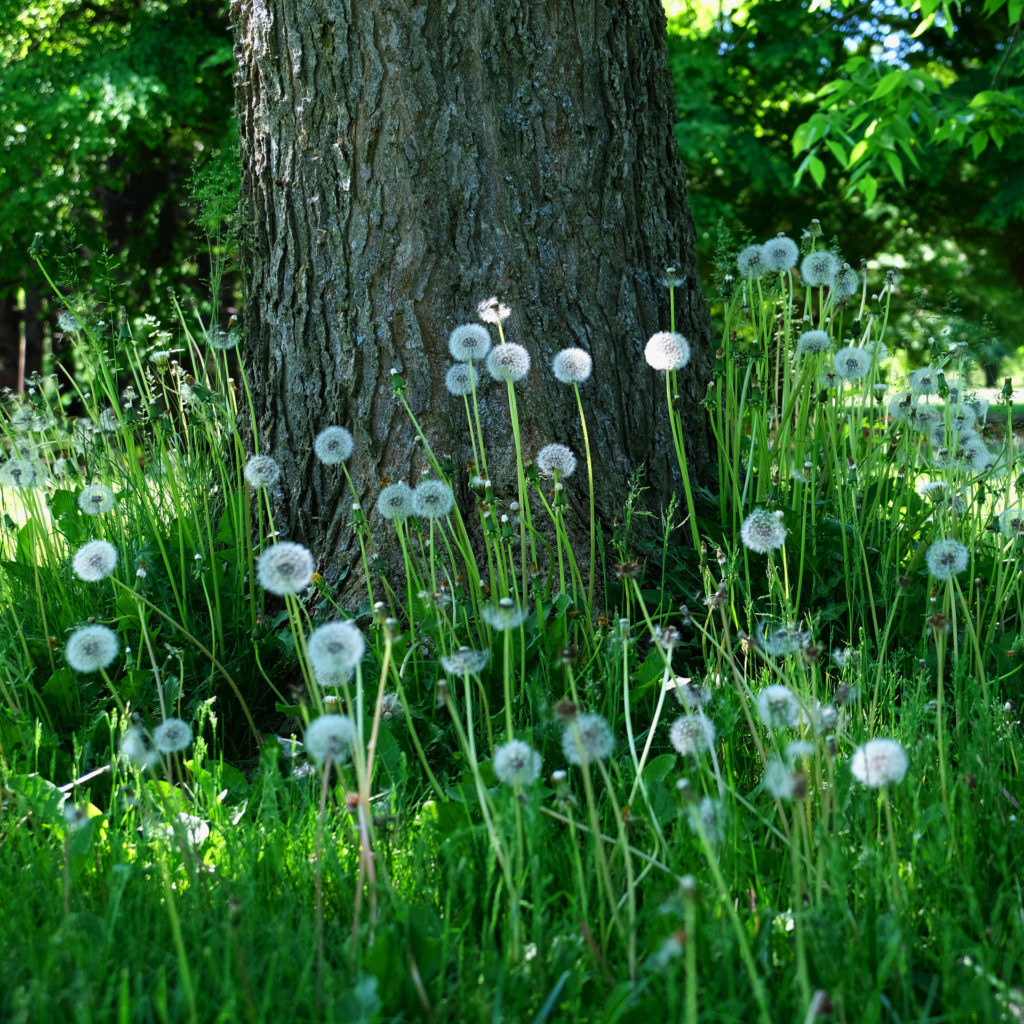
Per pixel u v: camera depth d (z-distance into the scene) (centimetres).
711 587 300
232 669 310
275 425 367
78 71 1112
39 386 391
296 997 157
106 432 389
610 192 357
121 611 299
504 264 341
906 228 1706
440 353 340
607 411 353
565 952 172
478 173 339
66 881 179
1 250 1179
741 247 393
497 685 270
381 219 340
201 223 363
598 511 344
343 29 336
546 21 344
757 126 1507
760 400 353
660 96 380
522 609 264
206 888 193
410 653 261
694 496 371
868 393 374
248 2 356
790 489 365
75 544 342
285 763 264
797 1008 158
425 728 265
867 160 659
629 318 361
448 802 215
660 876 200
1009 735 233
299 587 211
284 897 196
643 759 207
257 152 364
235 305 866
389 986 164
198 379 383
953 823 195
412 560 330
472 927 188
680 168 393
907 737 223
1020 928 176
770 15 1334
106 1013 153
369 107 337
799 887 162
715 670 278
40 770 257
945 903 186
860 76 630
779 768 176
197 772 242
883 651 265
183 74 1131
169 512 348
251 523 361
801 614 319
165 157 1294
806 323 382
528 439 339
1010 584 299
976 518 326
